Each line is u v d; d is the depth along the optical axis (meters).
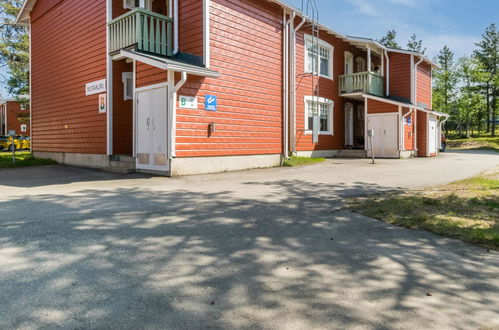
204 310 2.73
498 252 4.24
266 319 2.64
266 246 4.22
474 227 5.07
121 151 12.41
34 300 2.78
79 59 13.52
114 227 4.73
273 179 9.55
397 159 17.45
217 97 11.27
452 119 45.06
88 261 3.58
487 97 51.56
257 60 12.84
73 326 2.45
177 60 10.70
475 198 6.88
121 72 12.34
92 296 2.88
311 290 3.15
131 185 8.28
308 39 17.20
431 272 3.63
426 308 2.90
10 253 3.71
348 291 3.16
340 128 19.98
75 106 13.83
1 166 13.33
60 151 14.90
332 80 19.20
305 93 17.09
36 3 16.28
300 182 9.02
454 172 11.34
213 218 5.32
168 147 9.87
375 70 23.34
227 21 11.66
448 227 5.07
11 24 23.67
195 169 10.57
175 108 9.92
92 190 7.53
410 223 5.29
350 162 15.32
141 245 4.09
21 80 24.86
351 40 19.31
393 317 2.74
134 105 11.03
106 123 12.21
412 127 19.84
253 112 12.66
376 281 3.38
